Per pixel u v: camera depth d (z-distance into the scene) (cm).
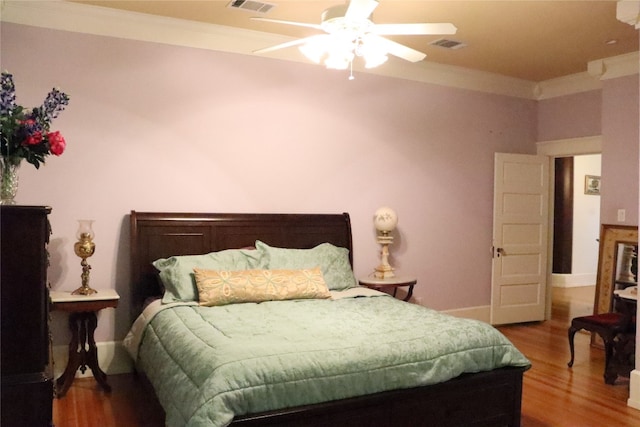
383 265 498
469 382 289
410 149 537
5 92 236
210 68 438
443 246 561
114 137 407
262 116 461
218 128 443
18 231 207
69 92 391
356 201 508
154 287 414
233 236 443
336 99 495
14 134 238
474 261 582
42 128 248
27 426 206
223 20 419
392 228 499
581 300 757
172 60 425
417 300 548
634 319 398
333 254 454
